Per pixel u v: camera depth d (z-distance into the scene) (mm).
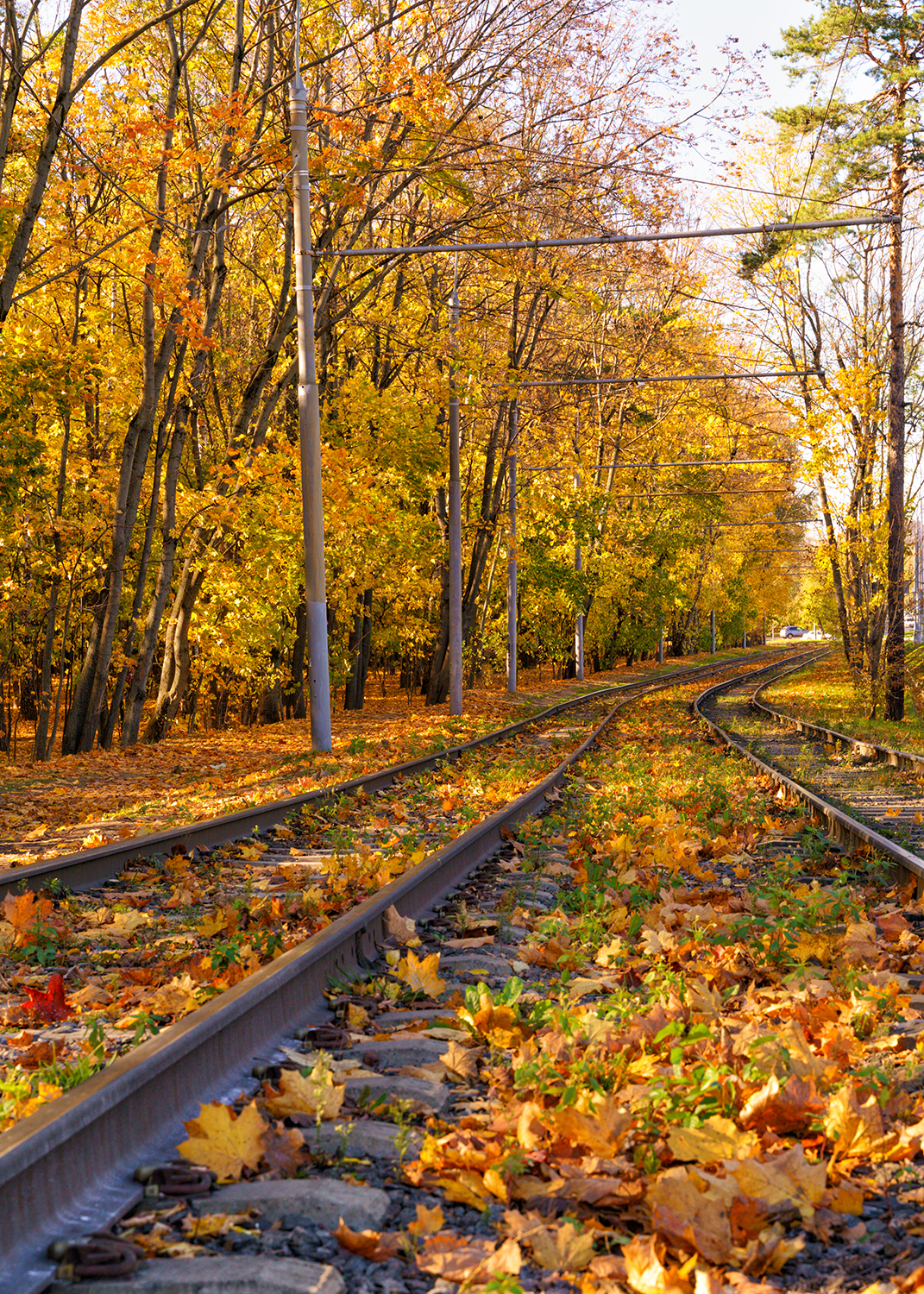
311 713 18438
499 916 6836
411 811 11836
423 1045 4293
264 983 4371
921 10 25156
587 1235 2742
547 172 21734
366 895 7320
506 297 31656
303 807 11211
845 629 29625
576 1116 3273
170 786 15055
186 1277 2512
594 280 30344
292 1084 3619
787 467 33719
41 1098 3447
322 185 18281
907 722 26391
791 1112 3447
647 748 19438
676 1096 3506
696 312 38281
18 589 25750
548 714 29062
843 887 7648
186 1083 3672
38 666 35625
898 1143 3328
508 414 34406
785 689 41281
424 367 27703
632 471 53219
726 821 10859
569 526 42562
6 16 15812
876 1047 4340
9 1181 2645
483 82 22484
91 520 25922
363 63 18500
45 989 5270
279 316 22469
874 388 27219
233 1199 2965
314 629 18312
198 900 7438
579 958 5879
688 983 5000
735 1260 2695
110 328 24125
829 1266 2756
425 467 28125
